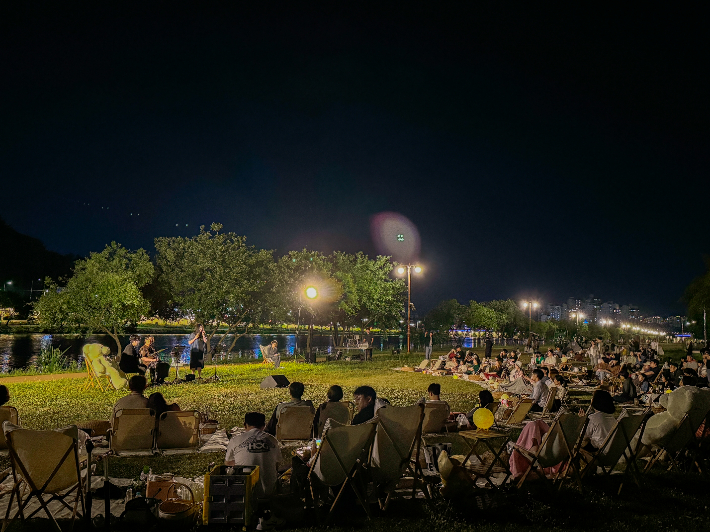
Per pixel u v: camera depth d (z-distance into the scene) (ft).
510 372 71.36
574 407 52.65
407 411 21.61
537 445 23.59
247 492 19.39
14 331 250.57
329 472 20.52
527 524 20.21
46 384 63.87
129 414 27.22
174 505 19.90
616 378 65.82
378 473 21.77
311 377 75.05
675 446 26.21
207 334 129.39
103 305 109.29
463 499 22.03
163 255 127.03
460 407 49.29
